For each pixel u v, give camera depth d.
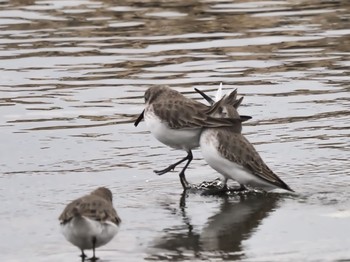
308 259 10.53
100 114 17.14
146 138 15.86
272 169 14.08
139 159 14.76
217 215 12.19
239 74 19.31
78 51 21.05
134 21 23.41
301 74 19.31
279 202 12.69
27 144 15.48
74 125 16.56
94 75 19.41
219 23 23.16
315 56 20.55
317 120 16.61
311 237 11.24
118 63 20.17
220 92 13.84
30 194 13.07
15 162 14.55
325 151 14.90
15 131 16.19
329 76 19.17
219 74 19.33
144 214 12.24
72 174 14.00
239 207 12.52
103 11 24.30
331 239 11.16
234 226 11.73
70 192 13.16
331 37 21.97
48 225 11.81
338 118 16.69
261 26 22.94
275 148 15.12
